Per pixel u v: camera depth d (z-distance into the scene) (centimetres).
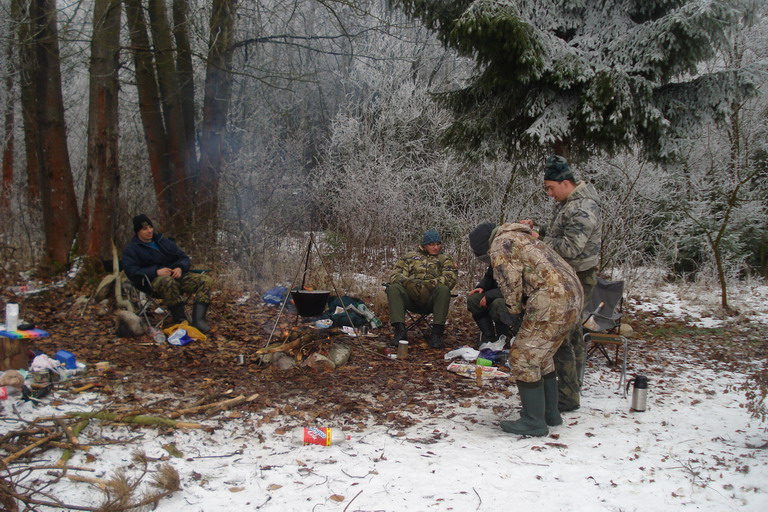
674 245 1109
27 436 344
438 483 318
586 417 435
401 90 1347
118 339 579
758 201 1155
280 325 661
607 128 627
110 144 746
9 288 731
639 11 662
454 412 435
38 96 792
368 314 688
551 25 661
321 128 1473
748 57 1157
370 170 1195
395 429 398
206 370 503
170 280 602
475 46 642
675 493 314
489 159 731
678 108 657
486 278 623
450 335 677
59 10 762
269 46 1351
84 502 283
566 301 377
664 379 546
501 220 958
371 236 1102
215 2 909
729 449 378
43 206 810
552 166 438
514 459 353
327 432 366
